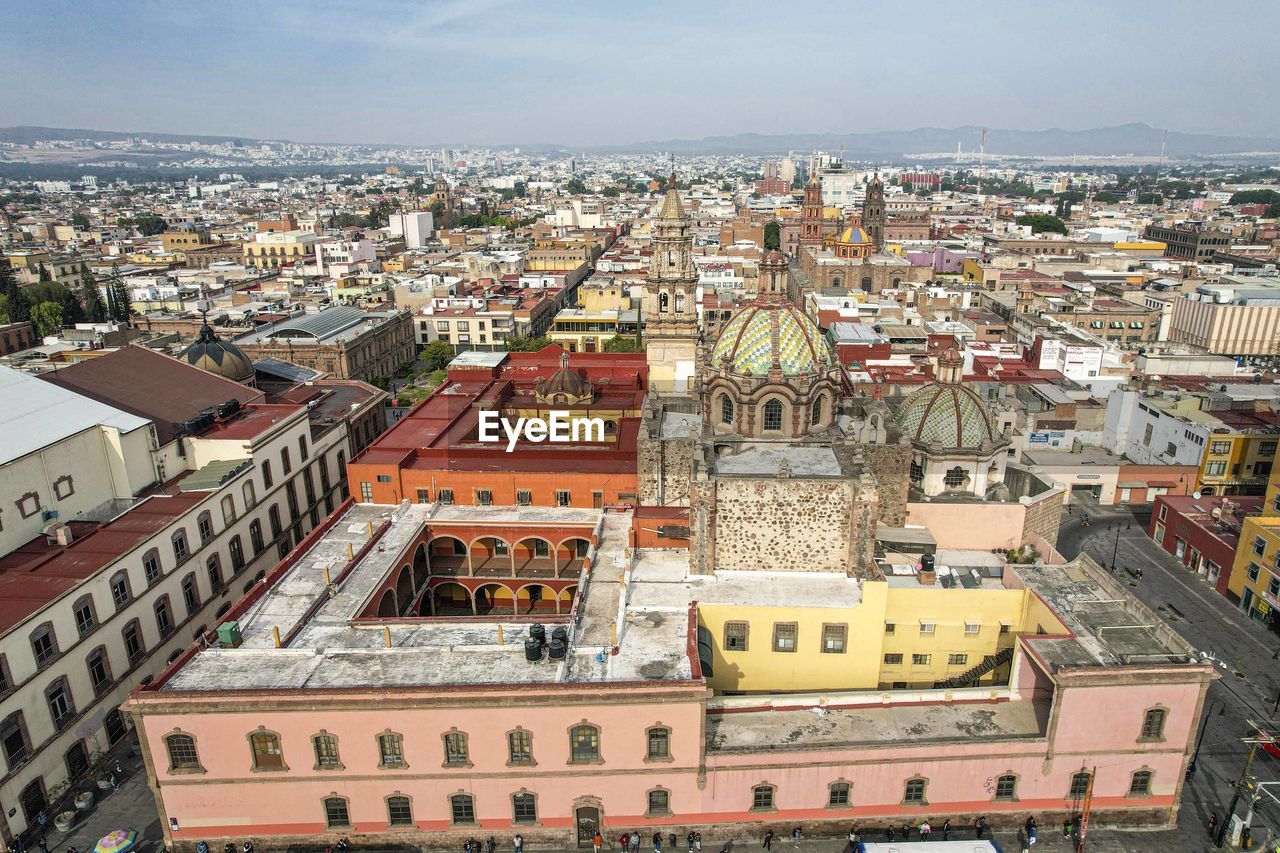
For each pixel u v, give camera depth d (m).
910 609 62.56
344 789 52.69
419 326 190.62
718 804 54.19
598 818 54.31
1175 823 56.19
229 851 53.91
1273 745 63.16
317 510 99.44
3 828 54.31
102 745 63.41
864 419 80.38
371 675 53.50
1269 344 159.00
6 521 66.62
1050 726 53.12
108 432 76.94
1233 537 88.38
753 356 67.25
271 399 112.12
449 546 84.38
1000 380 131.50
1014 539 72.44
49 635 58.81
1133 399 118.62
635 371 121.19
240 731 51.16
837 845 54.66
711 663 60.88
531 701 50.72
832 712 57.22
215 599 78.38
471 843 54.03
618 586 64.38
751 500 61.56
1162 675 52.12
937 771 53.97
